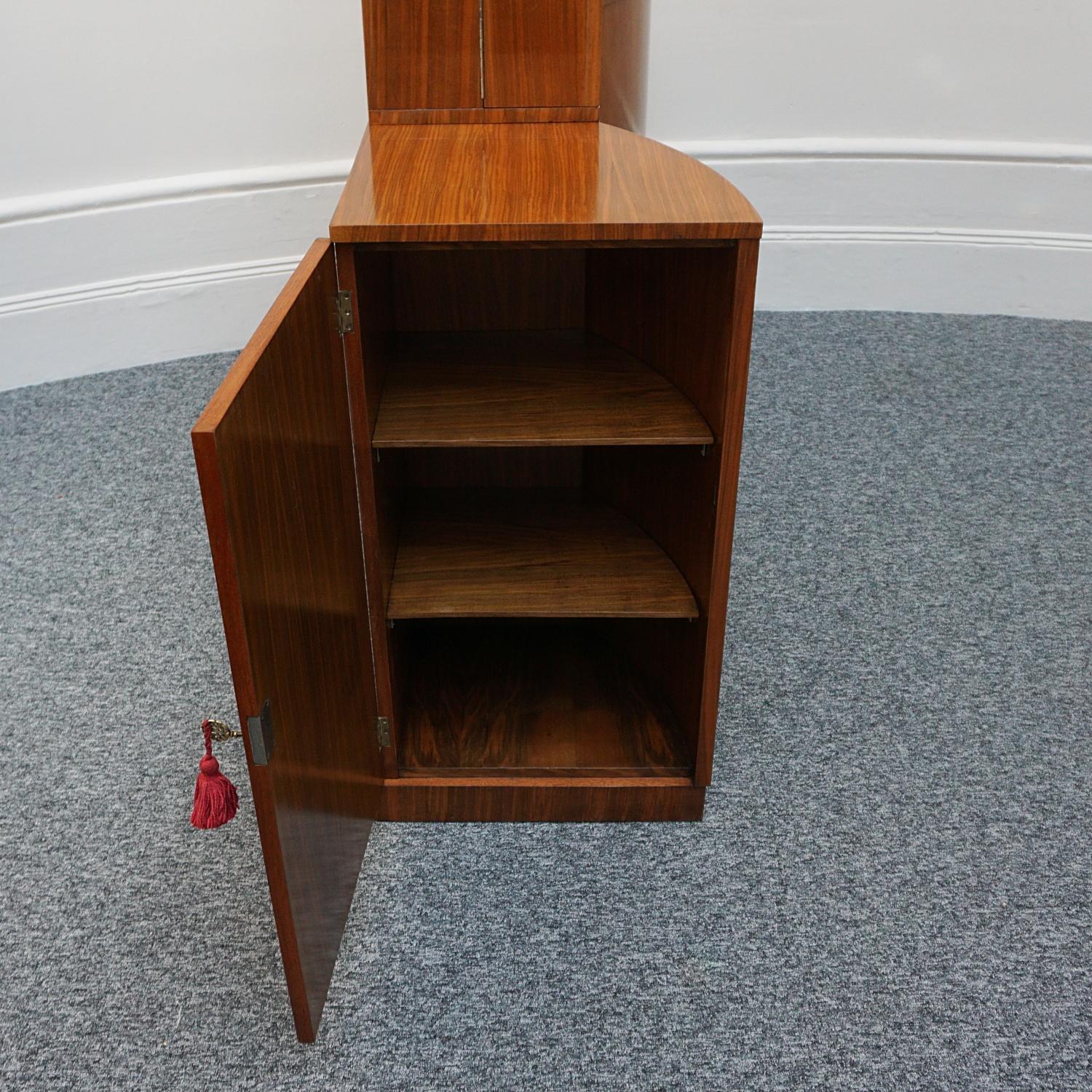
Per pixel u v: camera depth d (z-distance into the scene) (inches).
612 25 74.6
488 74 55.4
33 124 82.4
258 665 32.9
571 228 39.6
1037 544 72.1
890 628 64.7
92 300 88.8
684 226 39.6
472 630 63.2
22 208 83.3
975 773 54.7
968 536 72.8
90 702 59.0
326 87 90.3
